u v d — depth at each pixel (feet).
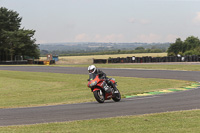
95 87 62.69
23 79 165.27
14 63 370.32
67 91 105.50
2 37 423.23
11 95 100.73
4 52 438.81
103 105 59.31
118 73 179.63
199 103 58.03
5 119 47.47
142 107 54.49
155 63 279.08
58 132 35.76
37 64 362.53
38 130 37.17
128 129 36.24
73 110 54.03
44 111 54.44
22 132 36.24
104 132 35.09
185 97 68.44
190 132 33.88
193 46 547.08
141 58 302.45
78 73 195.31
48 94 97.96
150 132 34.47
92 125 39.17
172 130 35.04
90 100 71.51
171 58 285.02
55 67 271.69
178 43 554.05
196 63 250.16
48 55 411.75
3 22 432.25
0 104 75.72
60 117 47.09
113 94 63.93
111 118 43.47
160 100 64.23
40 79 162.20
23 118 47.70
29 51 437.58
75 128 37.68
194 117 42.52
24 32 431.02
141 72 180.04
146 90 92.48
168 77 143.33
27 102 77.56
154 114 45.62
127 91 91.35
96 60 343.67
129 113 48.44
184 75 149.28
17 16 451.94
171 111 48.80
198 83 111.75
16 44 413.18
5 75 197.47
